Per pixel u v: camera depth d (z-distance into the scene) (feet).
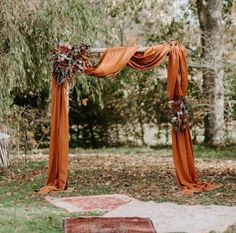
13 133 46.24
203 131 64.39
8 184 36.01
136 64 33.83
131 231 23.22
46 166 45.34
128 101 66.33
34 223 24.56
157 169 42.73
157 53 33.32
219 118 60.18
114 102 66.28
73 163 47.67
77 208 28.32
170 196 31.45
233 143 61.62
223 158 50.85
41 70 43.16
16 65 39.75
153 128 66.59
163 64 61.93
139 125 66.74
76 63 33.24
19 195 32.04
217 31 59.77
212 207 28.17
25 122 49.47
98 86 48.32
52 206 28.86
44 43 41.70
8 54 39.93
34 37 41.57
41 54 42.22
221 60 59.62
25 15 39.99
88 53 33.50
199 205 28.78
